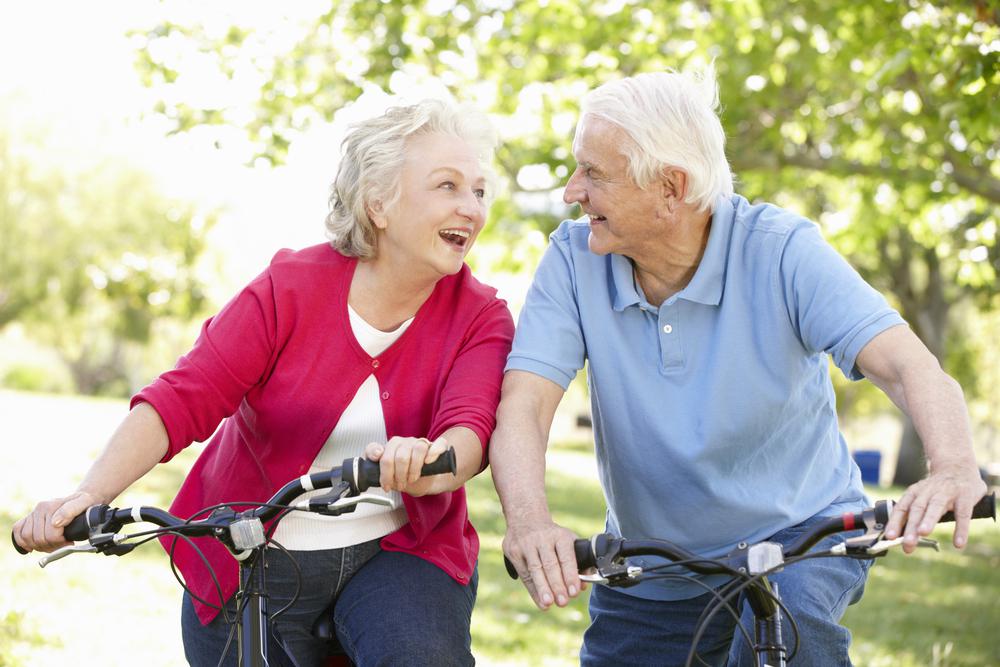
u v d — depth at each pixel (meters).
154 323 46.78
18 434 14.80
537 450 2.85
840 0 10.13
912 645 6.93
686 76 3.00
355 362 3.00
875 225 14.33
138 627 5.87
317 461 3.03
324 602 3.04
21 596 6.16
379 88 10.86
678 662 3.32
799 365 2.98
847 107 11.90
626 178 2.85
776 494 3.04
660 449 3.03
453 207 2.93
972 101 6.34
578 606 7.27
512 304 13.59
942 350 22.81
